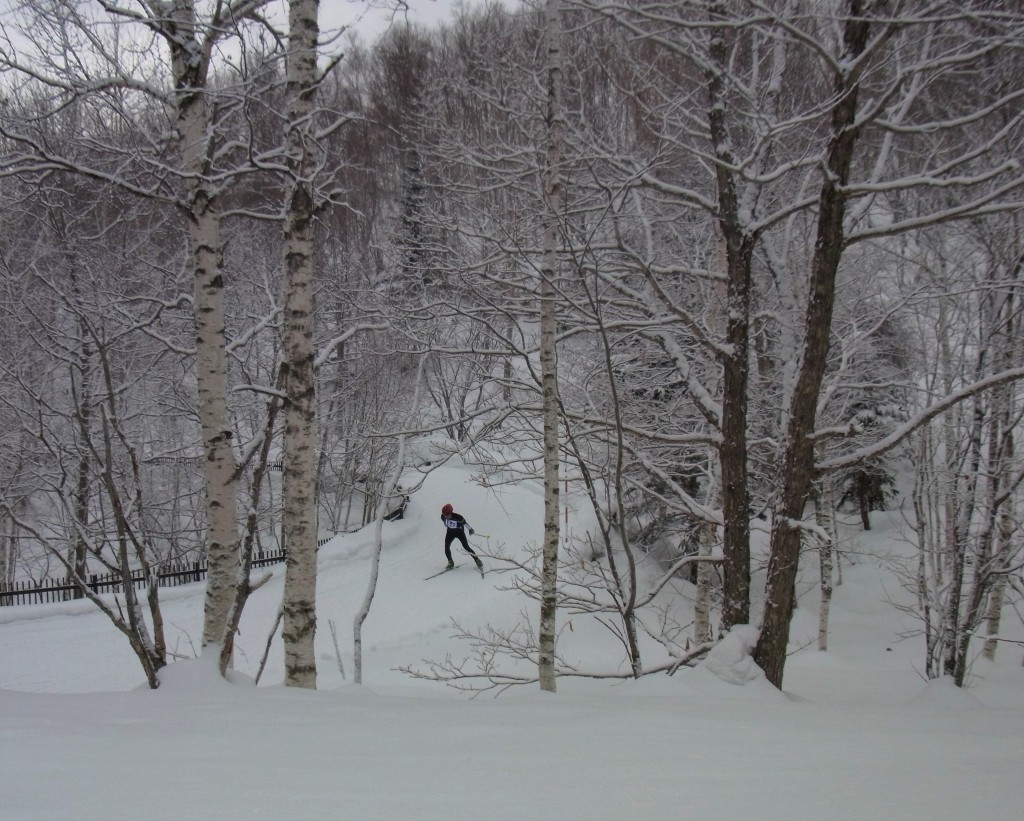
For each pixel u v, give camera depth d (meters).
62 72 5.73
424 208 10.16
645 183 7.79
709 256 11.26
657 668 7.36
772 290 11.38
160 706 3.82
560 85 7.42
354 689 4.88
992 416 9.45
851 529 22.72
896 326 11.25
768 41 8.94
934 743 3.40
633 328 8.29
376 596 17.95
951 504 10.05
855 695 9.62
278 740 3.00
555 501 7.27
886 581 19.55
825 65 8.04
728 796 2.25
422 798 2.13
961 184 6.28
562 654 13.20
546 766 2.60
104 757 2.61
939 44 7.23
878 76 8.77
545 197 7.64
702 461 12.98
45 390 12.04
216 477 6.17
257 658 13.09
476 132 10.23
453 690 11.26
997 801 2.27
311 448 5.82
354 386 19.89
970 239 9.16
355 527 25.30
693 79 8.66
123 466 12.45
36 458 13.77
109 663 13.36
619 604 7.80
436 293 9.98
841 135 6.55
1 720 3.25
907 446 11.02
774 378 10.21
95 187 7.34
